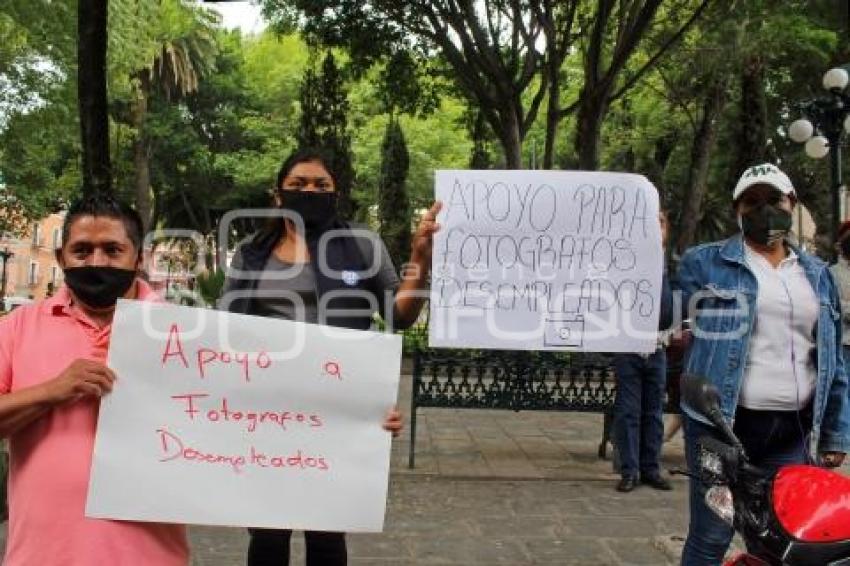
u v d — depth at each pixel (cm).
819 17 1775
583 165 1309
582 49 1498
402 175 2203
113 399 230
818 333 335
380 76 1738
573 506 586
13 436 226
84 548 221
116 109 3384
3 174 2666
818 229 2322
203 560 464
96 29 641
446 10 1381
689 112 1888
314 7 1448
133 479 230
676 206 2495
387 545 495
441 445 800
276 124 3634
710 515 335
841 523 217
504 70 1416
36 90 2277
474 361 717
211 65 3581
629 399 632
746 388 337
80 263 231
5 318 237
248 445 246
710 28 1437
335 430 251
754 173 338
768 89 2150
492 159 2848
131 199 3562
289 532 328
